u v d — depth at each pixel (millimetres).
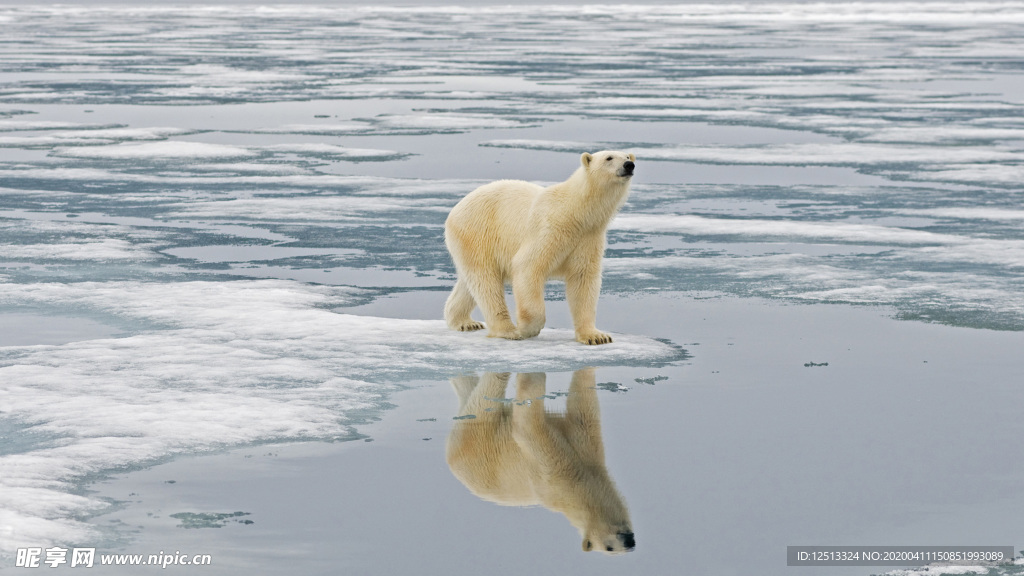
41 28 127125
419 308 19188
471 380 14305
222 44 100750
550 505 10203
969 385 14188
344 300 19734
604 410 13078
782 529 9711
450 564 9000
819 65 80375
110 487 10469
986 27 139750
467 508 10109
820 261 23203
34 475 10641
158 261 23141
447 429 12328
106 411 12664
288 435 12031
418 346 16031
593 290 16281
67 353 15375
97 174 35656
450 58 85938
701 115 52219
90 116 50344
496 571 8883
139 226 27297
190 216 28812
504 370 14781
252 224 27781
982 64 79875
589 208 15562
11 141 42281
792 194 32750
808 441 11992
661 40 112125
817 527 9750
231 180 34875
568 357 15469
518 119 50406
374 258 23859
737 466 11211
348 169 37156
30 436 11789
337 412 12867
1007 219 28500
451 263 23375
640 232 26969
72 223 27422
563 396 13625
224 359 15125
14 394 13352
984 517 9969
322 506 10125
